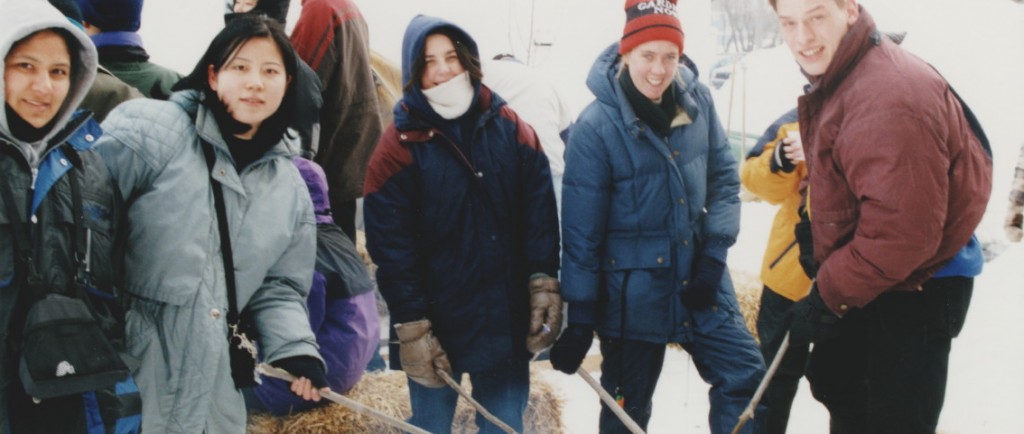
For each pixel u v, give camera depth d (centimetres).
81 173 223
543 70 459
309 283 275
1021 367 433
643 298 336
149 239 243
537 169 323
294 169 270
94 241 224
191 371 247
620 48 331
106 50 341
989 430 393
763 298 380
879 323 310
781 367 326
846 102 297
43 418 211
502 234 318
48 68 216
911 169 284
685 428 379
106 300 228
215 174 249
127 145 242
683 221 335
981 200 301
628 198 334
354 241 389
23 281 212
